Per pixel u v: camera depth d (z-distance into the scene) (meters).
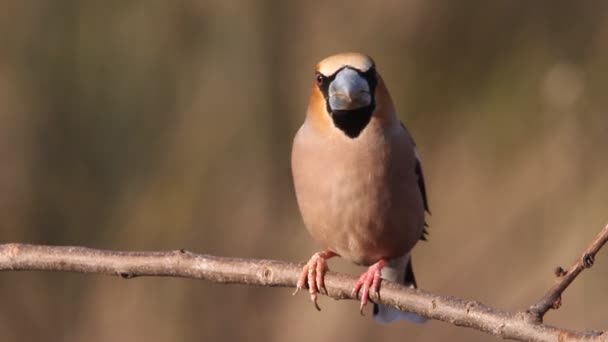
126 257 6.32
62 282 14.52
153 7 14.20
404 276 7.83
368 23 14.36
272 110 14.09
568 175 13.55
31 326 14.30
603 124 13.61
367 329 13.49
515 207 13.66
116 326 14.27
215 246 14.04
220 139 14.25
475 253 13.61
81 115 14.33
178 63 14.22
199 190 14.30
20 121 14.24
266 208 14.20
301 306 13.87
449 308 5.85
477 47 14.55
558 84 13.90
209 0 14.11
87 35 14.23
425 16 14.54
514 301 13.18
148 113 14.34
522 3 14.49
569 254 13.12
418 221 7.30
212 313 14.15
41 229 14.33
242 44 14.05
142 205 14.40
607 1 14.12
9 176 14.23
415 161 7.20
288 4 14.14
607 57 13.89
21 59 14.17
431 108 14.48
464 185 13.98
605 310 12.70
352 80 6.79
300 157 7.07
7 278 14.41
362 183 6.94
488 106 14.27
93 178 14.44
